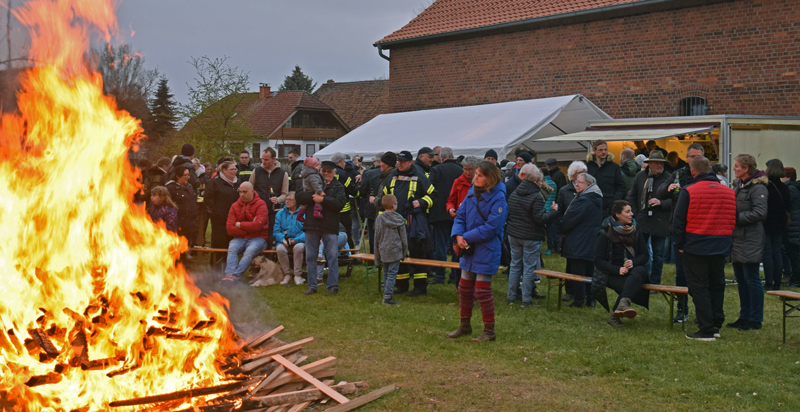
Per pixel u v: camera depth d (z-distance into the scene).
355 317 7.27
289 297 8.46
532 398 4.68
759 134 12.07
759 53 15.07
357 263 11.46
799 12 14.52
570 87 17.95
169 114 27.55
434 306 7.94
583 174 7.90
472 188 6.39
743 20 15.23
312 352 5.85
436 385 4.96
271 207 10.59
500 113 16.55
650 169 8.88
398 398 4.67
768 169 8.57
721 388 4.90
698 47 15.89
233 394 4.47
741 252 6.86
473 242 6.23
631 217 7.03
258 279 9.45
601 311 7.78
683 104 16.28
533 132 14.84
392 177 9.11
